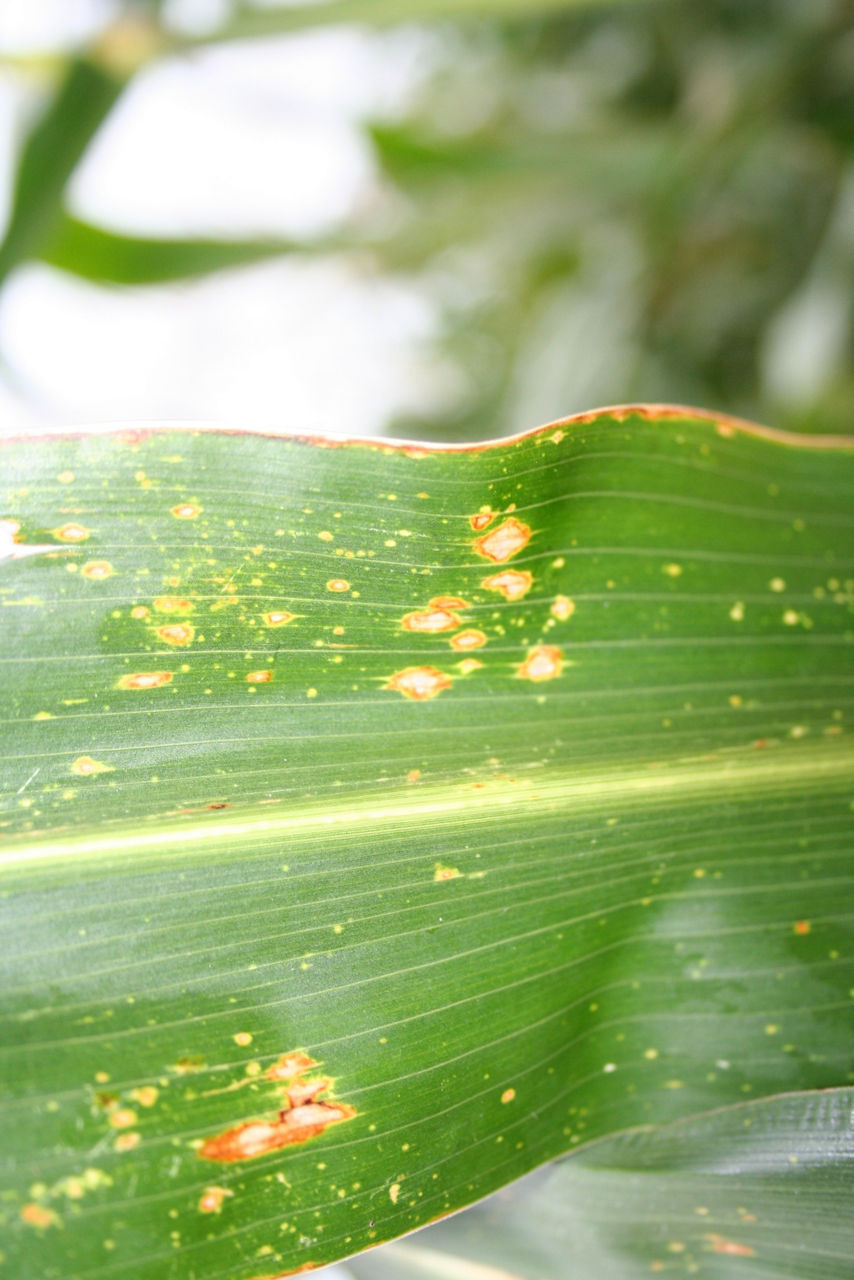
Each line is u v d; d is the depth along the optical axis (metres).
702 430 0.26
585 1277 0.26
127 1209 0.23
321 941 0.24
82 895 0.24
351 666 0.25
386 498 0.25
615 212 0.64
